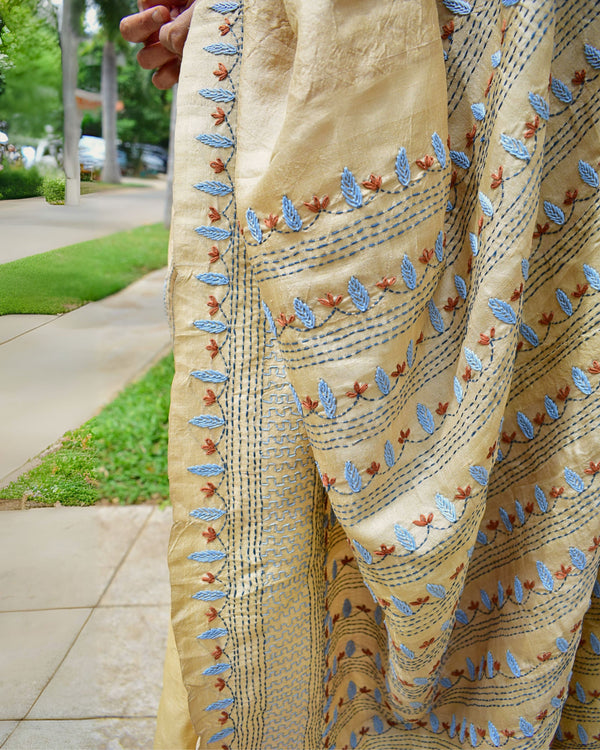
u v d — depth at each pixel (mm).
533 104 638
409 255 646
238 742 864
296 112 604
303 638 840
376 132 613
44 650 1148
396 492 711
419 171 632
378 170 622
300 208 629
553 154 744
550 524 804
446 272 754
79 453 1058
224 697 827
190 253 746
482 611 919
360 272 640
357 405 663
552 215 758
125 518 2736
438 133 637
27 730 1136
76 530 1097
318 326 653
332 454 675
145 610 2062
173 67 916
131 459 3178
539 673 827
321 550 857
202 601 797
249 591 795
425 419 730
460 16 712
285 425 771
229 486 777
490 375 688
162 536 2580
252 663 822
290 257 644
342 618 1030
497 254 672
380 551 695
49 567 1077
